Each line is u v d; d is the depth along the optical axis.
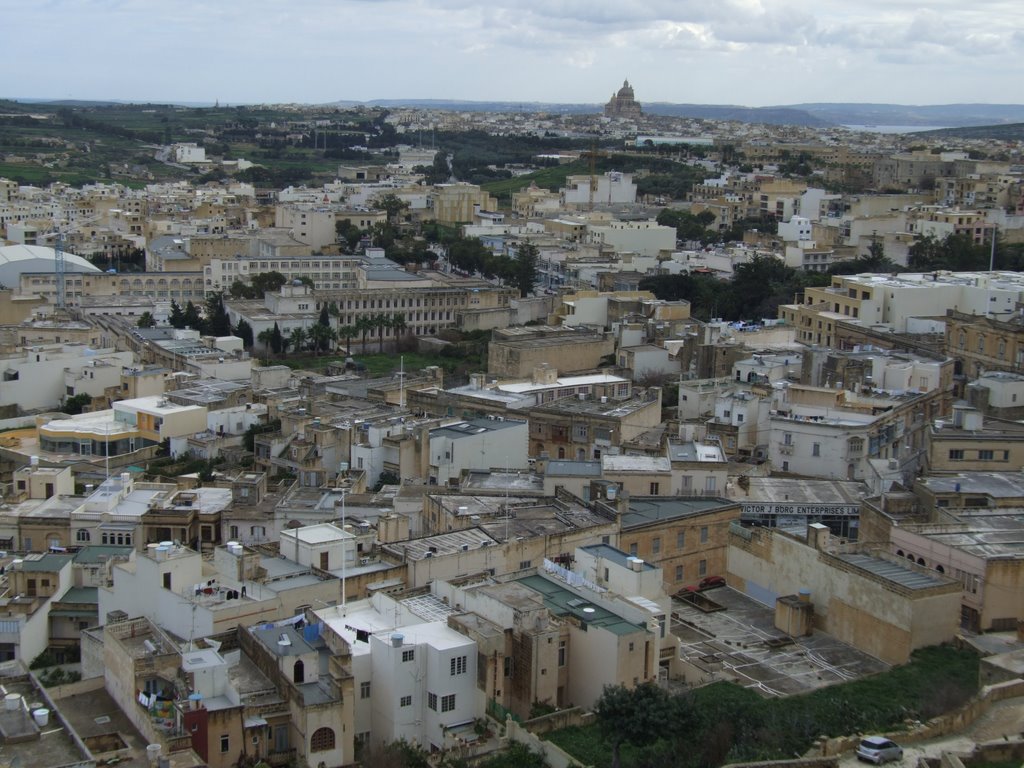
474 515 199.50
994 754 138.50
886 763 136.00
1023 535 186.75
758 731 145.00
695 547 199.50
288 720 139.50
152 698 136.88
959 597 167.62
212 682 139.88
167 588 167.25
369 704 151.00
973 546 180.88
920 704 151.62
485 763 139.50
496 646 149.38
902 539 186.88
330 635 153.25
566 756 138.38
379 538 194.38
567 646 155.88
